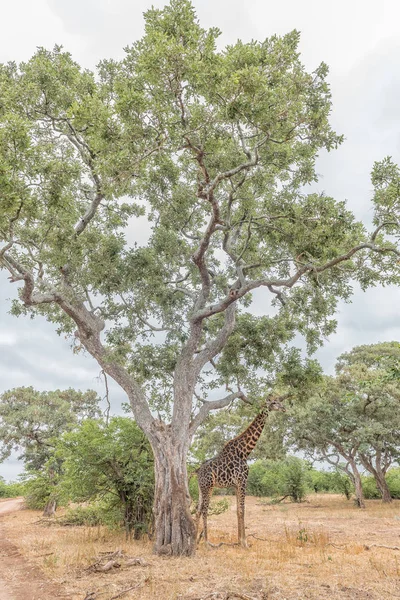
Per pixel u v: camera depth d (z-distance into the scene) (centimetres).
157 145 969
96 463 1330
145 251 1283
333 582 725
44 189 960
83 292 1308
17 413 2592
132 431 1359
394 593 654
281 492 3553
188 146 960
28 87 1088
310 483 4419
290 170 1186
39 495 2438
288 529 1611
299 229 1168
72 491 1367
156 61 848
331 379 2622
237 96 875
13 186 815
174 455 1124
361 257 1232
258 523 1877
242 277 1255
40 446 2653
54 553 1066
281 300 1471
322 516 2148
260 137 1105
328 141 1036
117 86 934
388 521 1820
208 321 1591
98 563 898
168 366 1324
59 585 766
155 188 1373
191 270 1526
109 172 965
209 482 1227
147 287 1324
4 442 2609
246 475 1237
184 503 1077
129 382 1255
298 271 1198
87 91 1177
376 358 1209
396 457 2791
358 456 2936
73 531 1619
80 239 1181
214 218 1115
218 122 956
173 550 1035
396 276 1238
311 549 1102
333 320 1502
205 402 1321
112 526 1438
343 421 2567
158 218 1486
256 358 1500
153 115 925
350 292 1402
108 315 1300
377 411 2608
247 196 1256
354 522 1825
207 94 904
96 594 696
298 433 2780
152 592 689
